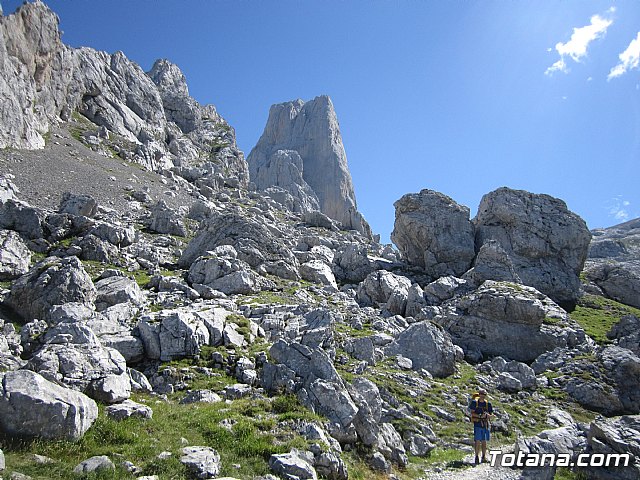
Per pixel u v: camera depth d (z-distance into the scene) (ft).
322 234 277.44
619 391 114.62
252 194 363.35
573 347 134.62
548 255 211.20
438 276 202.18
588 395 112.88
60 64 297.33
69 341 67.00
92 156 263.29
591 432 72.90
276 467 49.47
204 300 110.93
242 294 128.67
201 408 61.26
